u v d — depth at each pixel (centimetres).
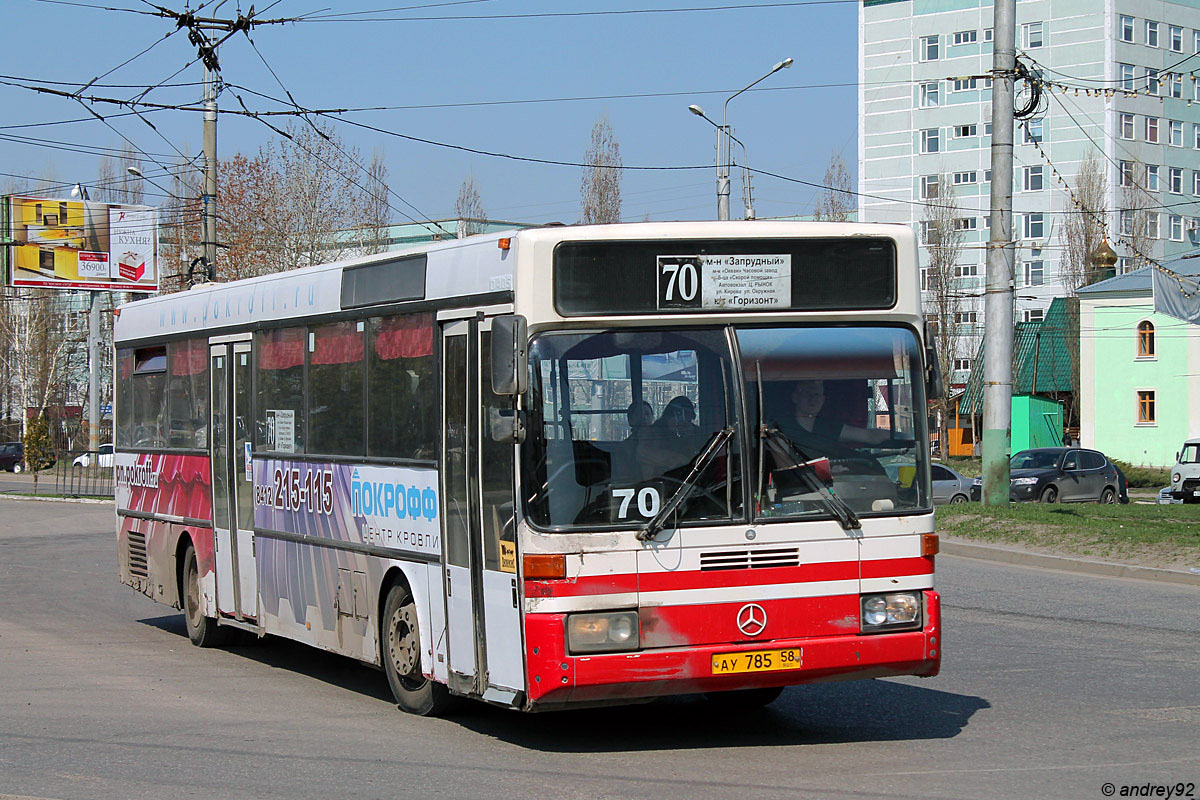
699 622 748
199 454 1284
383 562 945
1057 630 1289
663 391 764
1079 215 6756
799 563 765
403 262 921
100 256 4903
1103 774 712
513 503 760
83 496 4216
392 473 927
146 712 955
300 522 1078
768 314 784
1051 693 966
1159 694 956
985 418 2373
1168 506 2562
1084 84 7825
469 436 823
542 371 753
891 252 807
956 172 8250
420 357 891
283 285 1114
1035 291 8000
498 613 788
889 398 799
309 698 1016
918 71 8369
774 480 768
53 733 875
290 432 1098
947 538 2181
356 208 5128
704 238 778
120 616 1565
